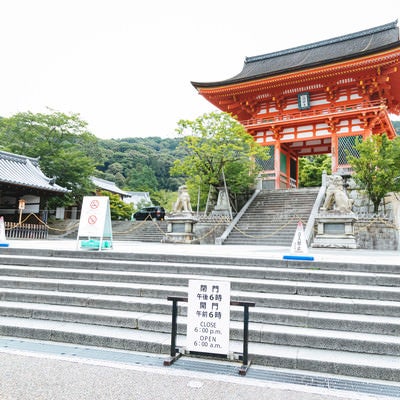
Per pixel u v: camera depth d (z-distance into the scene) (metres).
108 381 3.79
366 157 19.98
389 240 17.27
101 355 4.65
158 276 6.89
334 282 6.45
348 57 25.55
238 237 19.25
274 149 30.05
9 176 22.44
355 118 27.45
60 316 5.80
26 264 8.27
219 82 30.47
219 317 4.30
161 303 5.84
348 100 28.70
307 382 3.93
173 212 18.12
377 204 20.20
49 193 24.66
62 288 6.80
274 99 31.02
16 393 3.46
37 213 24.47
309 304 5.61
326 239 15.07
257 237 18.47
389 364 4.16
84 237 10.05
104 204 9.45
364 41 33.62
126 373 4.02
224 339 4.25
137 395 3.47
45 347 4.92
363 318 5.12
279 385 3.79
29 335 5.34
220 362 4.42
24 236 22.11
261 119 30.86
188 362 4.39
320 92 29.95
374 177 19.77
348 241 14.71
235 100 32.34
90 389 3.58
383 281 6.18
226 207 23.28
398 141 20.38
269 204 23.31
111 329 5.39
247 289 6.41
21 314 6.00
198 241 18.27
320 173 41.91
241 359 4.24
